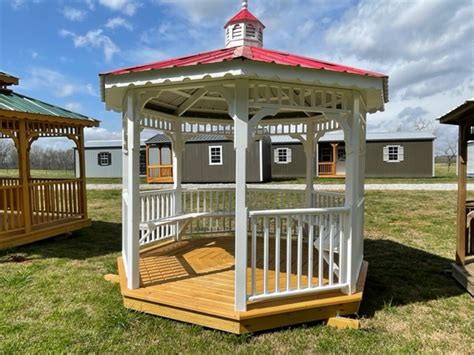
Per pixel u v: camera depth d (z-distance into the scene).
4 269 4.31
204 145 18.09
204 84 2.62
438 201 10.27
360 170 3.54
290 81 2.52
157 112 4.37
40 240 5.96
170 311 2.84
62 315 2.99
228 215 5.20
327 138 19.11
